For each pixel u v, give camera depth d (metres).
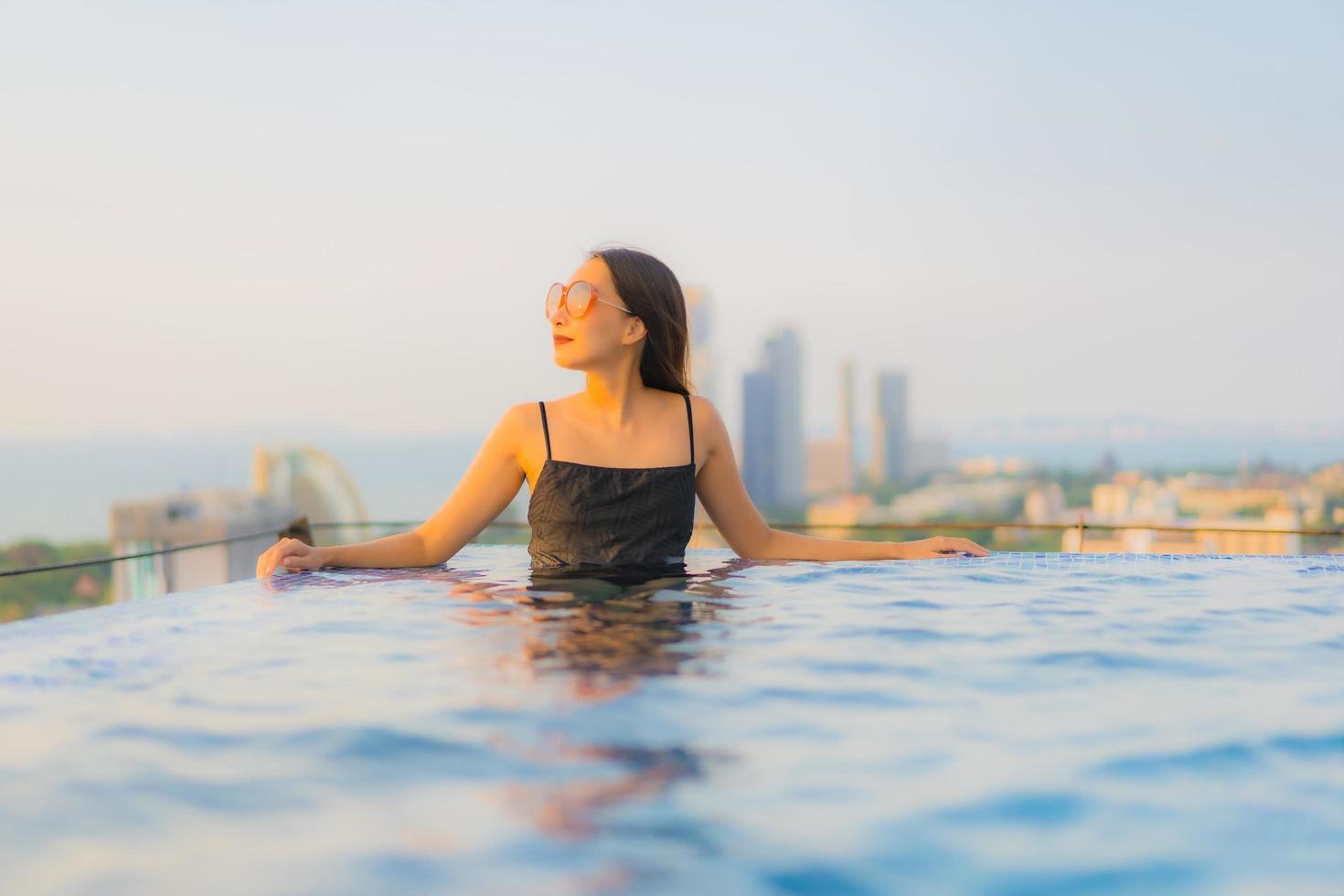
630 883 0.72
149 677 1.34
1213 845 0.80
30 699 1.23
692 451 2.64
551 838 0.80
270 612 1.84
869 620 1.76
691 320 2.70
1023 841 0.80
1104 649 1.53
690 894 0.70
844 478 92.81
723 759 1.00
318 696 1.24
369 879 0.73
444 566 2.55
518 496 2.78
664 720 1.13
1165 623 1.76
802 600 1.98
